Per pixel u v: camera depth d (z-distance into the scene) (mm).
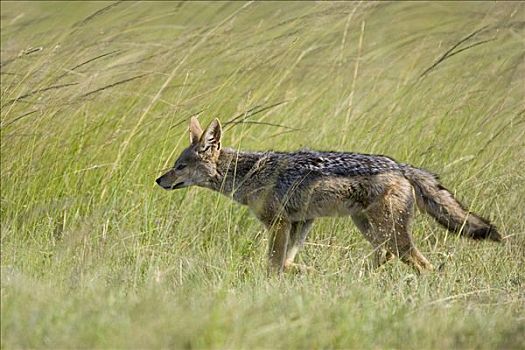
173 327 9391
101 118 17891
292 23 19688
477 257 15398
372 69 20656
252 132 18453
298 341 9578
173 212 16469
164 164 17375
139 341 9055
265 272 14703
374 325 10406
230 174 16078
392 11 23078
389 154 17953
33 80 17453
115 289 12016
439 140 18188
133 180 16953
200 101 18328
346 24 20562
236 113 18156
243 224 16906
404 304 11578
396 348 9891
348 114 18344
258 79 18969
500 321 11141
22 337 9328
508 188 16953
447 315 11086
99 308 10164
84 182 16969
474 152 18109
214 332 9258
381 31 22875
